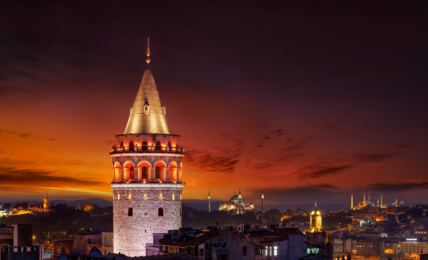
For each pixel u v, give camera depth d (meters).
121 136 137.00
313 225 184.75
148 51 141.75
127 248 133.75
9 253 98.06
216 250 105.19
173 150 137.88
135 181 134.12
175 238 115.00
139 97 139.38
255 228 140.62
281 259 115.44
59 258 92.31
